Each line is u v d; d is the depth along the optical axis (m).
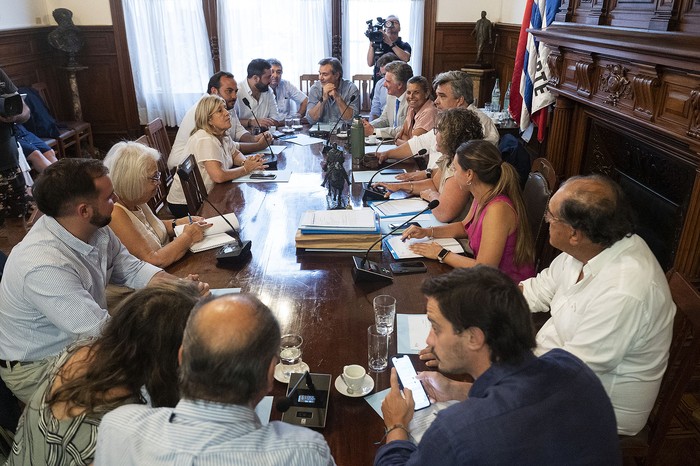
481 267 1.08
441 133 2.54
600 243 1.48
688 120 2.30
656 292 1.42
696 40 2.18
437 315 1.04
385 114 4.68
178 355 1.14
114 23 5.77
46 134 4.89
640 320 1.40
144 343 1.14
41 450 1.14
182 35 5.91
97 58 5.90
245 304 0.94
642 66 2.58
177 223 2.59
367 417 1.34
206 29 5.96
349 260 2.16
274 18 5.98
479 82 5.78
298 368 1.49
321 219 2.26
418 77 3.75
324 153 3.62
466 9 5.91
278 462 0.87
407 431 1.22
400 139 3.97
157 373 1.14
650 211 3.07
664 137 2.63
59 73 5.86
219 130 3.23
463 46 6.06
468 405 0.94
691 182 2.60
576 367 1.01
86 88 6.02
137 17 5.79
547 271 1.91
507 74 5.59
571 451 0.91
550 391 0.95
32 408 1.19
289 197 2.84
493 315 0.98
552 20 3.83
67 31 5.47
